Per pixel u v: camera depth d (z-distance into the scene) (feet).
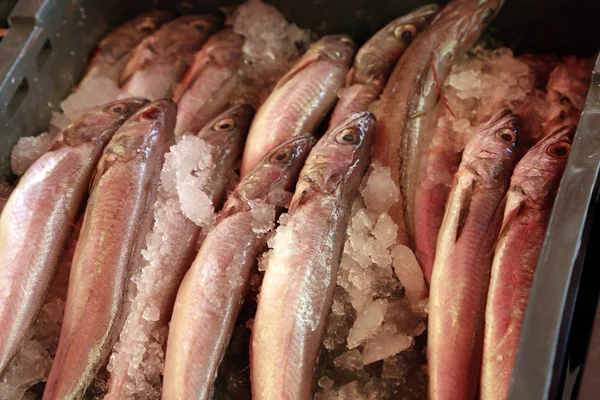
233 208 1.60
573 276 1.20
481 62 1.98
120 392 1.45
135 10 2.28
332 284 1.51
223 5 2.22
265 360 1.42
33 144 1.87
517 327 1.38
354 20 2.12
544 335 1.15
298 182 1.62
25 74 1.88
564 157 1.52
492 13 1.94
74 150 1.72
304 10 2.14
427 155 1.75
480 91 1.86
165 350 1.51
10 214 1.61
